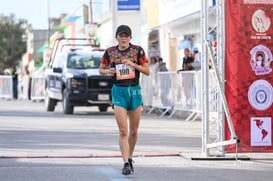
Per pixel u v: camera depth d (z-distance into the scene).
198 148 18.61
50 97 37.16
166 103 32.16
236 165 15.25
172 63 47.22
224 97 15.58
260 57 16.45
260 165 15.30
